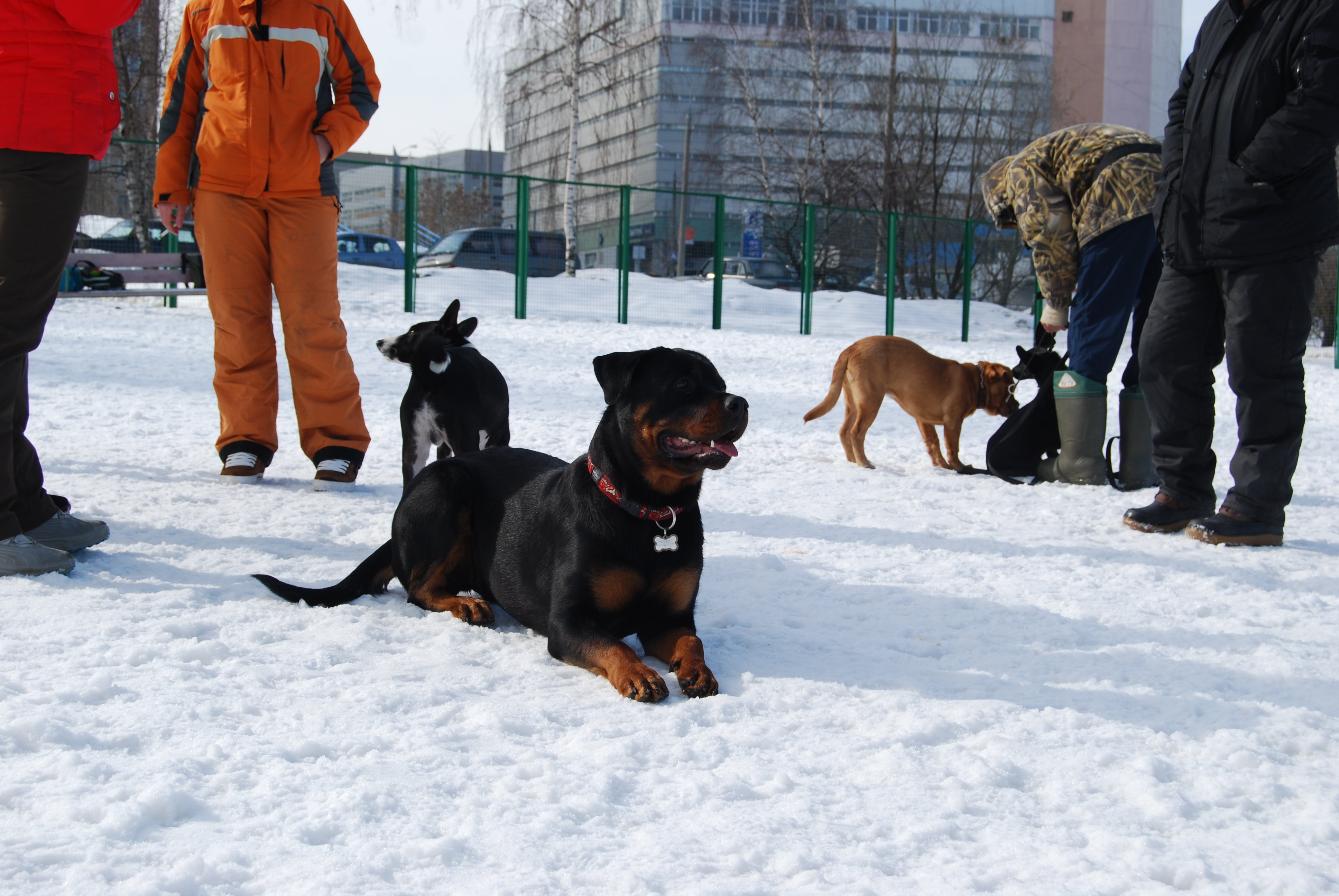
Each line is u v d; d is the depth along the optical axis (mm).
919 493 6145
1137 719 2594
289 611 3250
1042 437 6773
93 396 8109
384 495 5242
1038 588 3998
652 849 1802
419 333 5215
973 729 2492
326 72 5309
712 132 36531
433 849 1738
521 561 3242
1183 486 5191
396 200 21344
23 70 3293
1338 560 4609
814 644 3193
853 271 22438
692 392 2889
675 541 2984
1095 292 6402
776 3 33750
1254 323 4785
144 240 20625
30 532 3535
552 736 2357
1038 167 6605
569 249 21531
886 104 31484
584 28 26891
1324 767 2334
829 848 1839
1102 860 1836
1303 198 4637
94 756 2035
